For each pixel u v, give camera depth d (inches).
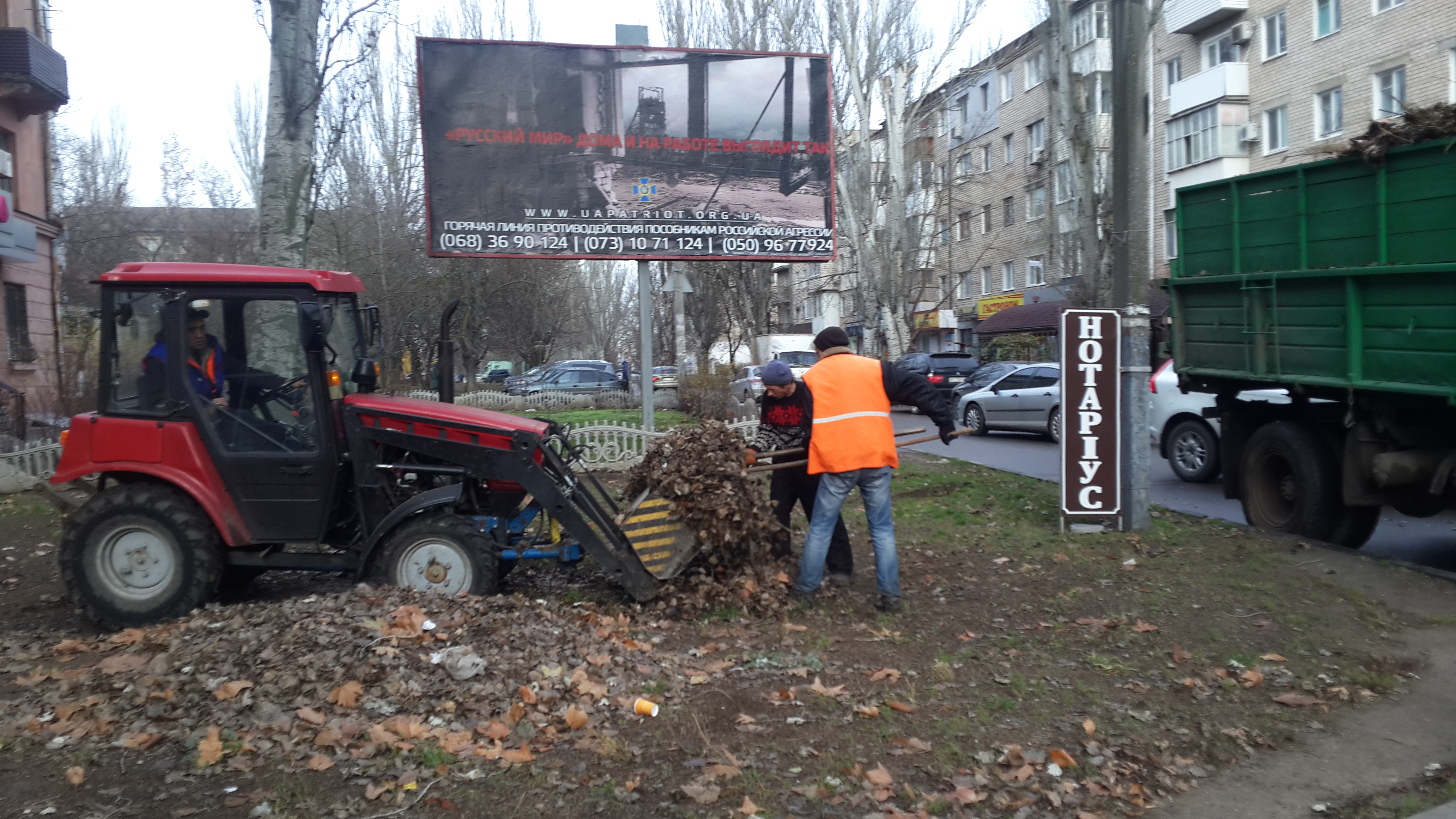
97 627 250.7
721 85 583.2
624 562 249.9
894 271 1184.8
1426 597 248.7
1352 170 295.3
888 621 244.8
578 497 255.4
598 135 568.7
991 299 1676.9
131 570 247.9
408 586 241.6
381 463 257.1
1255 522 351.3
